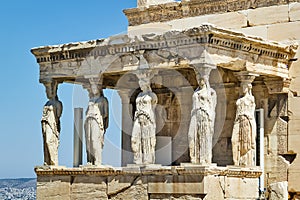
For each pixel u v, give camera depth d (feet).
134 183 73.67
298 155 79.30
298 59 79.97
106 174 75.41
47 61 81.25
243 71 75.87
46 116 80.84
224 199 71.36
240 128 75.82
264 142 81.15
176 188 70.95
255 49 75.87
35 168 80.23
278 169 80.23
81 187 77.15
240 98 76.43
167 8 88.99
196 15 87.10
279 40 81.35
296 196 79.30
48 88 81.56
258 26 82.89
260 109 81.25
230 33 72.23
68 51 79.36
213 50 71.72
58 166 80.02
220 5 85.51
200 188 69.46
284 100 80.38
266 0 82.58
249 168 74.43
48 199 79.30
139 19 91.45
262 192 76.02
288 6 81.15
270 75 78.59
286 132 80.02
